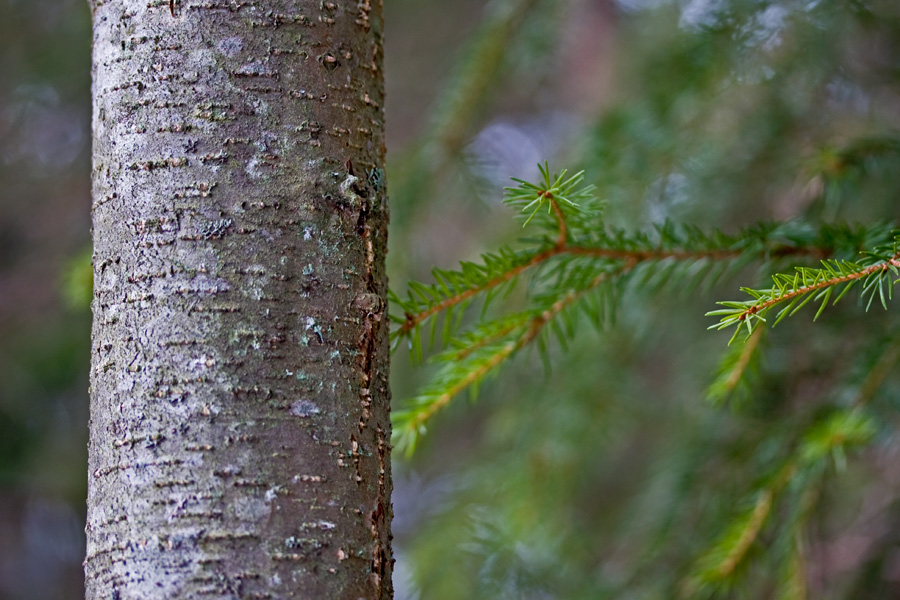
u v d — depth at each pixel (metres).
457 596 2.54
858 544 2.44
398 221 2.62
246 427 1.55
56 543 4.95
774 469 1.90
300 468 1.55
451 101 2.65
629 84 2.86
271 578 1.54
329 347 1.56
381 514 1.57
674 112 2.47
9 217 4.45
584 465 2.72
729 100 2.51
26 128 4.38
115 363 1.56
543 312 1.80
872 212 2.30
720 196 2.50
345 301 1.57
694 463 2.38
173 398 1.55
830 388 2.09
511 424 2.75
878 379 1.89
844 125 2.49
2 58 4.23
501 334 1.79
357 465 1.56
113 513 1.55
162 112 1.57
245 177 1.57
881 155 1.92
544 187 1.66
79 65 4.19
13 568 4.83
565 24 2.76
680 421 2.67
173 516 1.54
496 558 2.57
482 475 2.75
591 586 2.48
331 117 1.58
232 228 1.56
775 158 2.45
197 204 1.56
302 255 1.57
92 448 1.57
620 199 2.43
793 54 2.37
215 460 1.55
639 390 2.76
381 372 1.58
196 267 1.56
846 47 2.39
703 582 1.87
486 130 3.76
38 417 4.34
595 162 2.48
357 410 1.57
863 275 1.63
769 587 2.37
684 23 2.50
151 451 1.55
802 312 2.22
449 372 1.79
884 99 2.49
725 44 2.38
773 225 1.79
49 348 4.26
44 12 4.24
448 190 2.70
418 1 4.50
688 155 2.46
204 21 1.58
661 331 2.73
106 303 1.57
